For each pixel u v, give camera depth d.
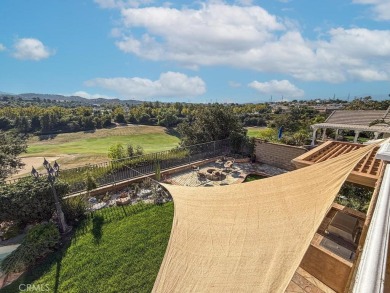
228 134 22.75
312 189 5.90
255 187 7.35
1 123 77.31
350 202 11.77
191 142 23.22
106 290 7.04
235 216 6.16
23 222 10.26
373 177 7.16
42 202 10.15
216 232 5.76
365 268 2.15
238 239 5.19
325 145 11.87
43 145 59.38
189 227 6.38
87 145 57.38
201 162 19.56
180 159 18.55
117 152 20.05
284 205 5.76
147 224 10.51
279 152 19.75
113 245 9.07
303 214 5.05
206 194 8.32
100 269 7.86
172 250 5.59
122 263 8.13
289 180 6.94
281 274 3.74
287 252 4.18
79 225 10.47
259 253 4.51
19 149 20.27
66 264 8.10
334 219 8.83
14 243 9.26
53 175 9.89
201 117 23.47
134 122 90.94
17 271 7.79
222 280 4.18
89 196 12.82
